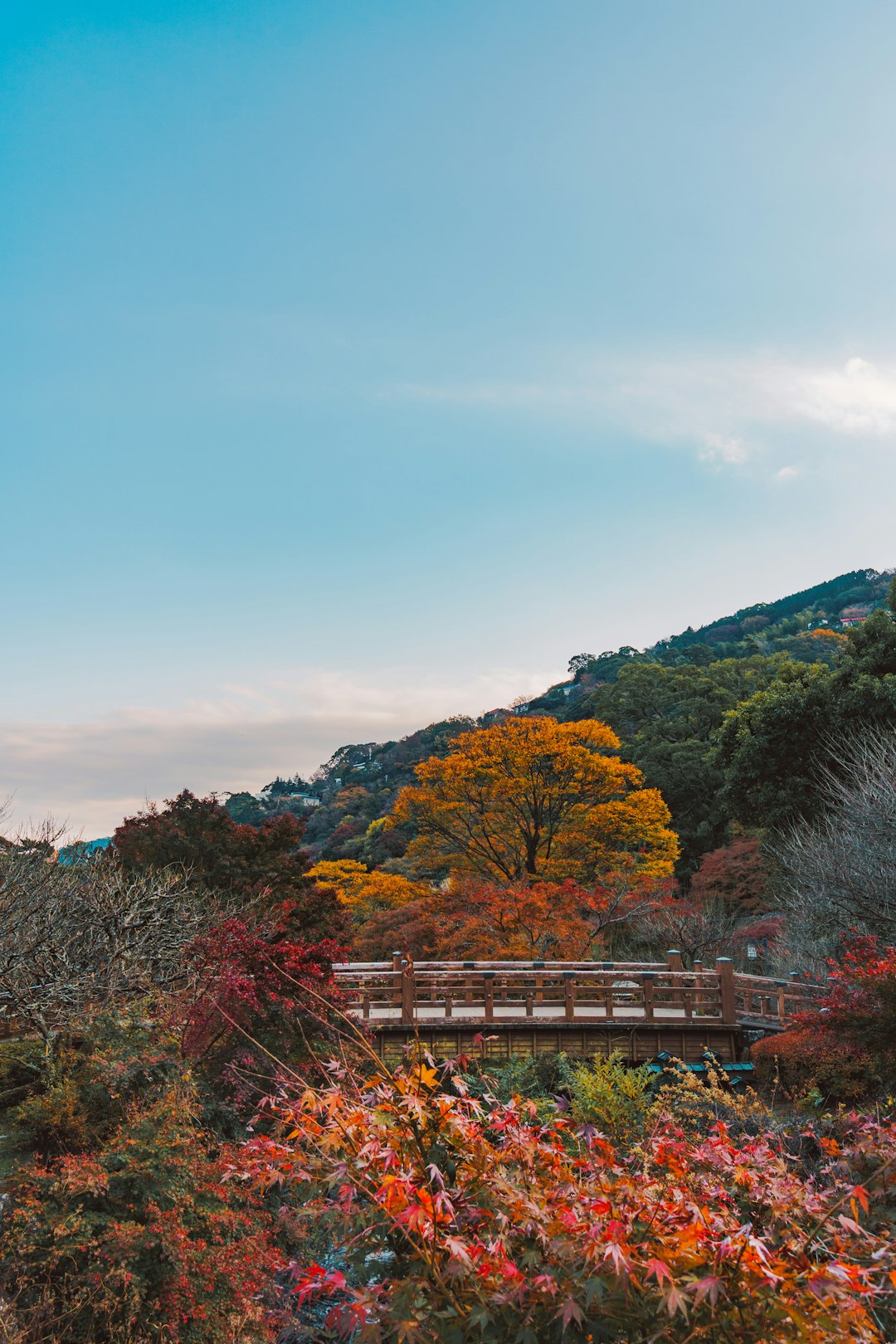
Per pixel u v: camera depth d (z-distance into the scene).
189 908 14.16
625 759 40.34
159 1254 5.84
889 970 9.69
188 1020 9.59
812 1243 3.48
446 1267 3.06
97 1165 6.25
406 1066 4.10
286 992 9.95
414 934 21.53
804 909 18.48
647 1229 3.19
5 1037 11.12
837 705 24.80
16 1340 5.02
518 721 25.94
